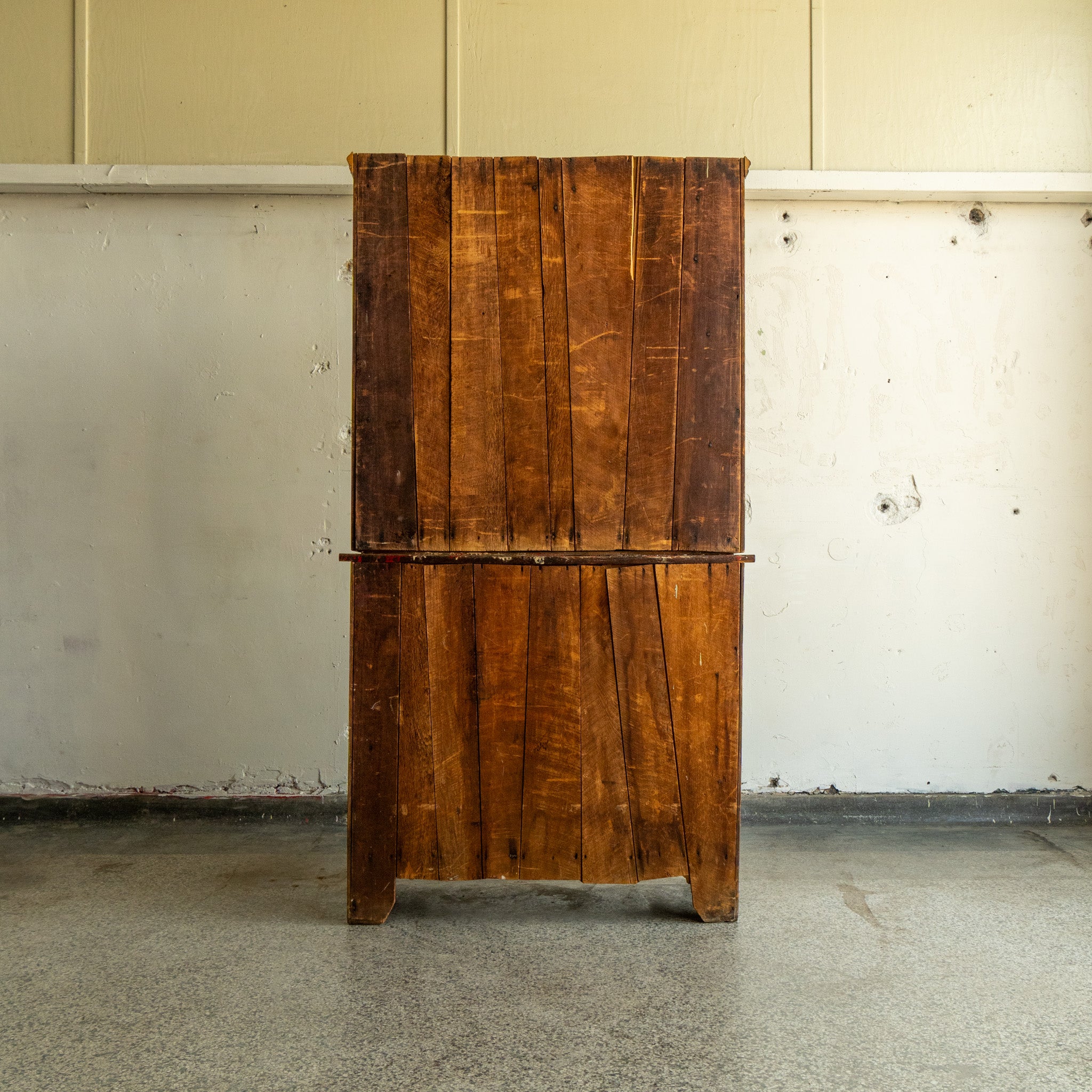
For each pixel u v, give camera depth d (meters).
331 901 2.74
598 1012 2.05
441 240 2.55
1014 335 3.59
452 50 3.52
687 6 3.56
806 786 3.57
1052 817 3.56
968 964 2.30
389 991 2.15
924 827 3.51
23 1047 1.90
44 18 3.52
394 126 3.53
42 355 3.54
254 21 3.53
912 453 3.59
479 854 2.55
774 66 3.56
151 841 3.32
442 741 2.55
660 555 2.53
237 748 3.54
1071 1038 1.94
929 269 3.58
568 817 2.54
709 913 2.57
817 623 3.58
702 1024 1.99
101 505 3.54
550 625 2.54
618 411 2.56
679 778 2.55
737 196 2.57
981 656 3.59
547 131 3.54
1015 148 3.57
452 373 2.55
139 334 3.54
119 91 3.52
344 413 3.55
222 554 3.54
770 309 3.58
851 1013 2.04
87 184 3.45
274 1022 2.00
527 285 2.55
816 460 3.58
